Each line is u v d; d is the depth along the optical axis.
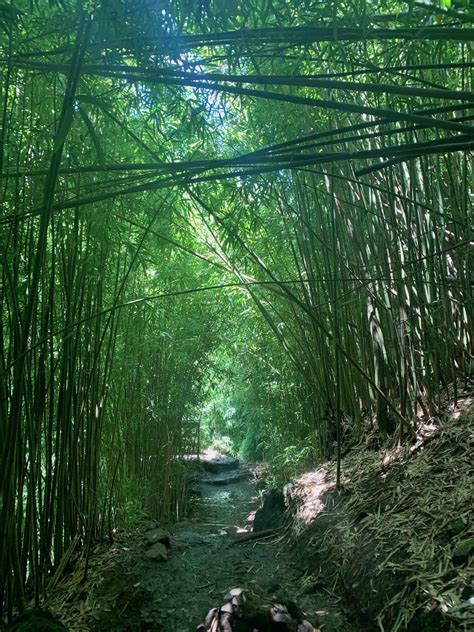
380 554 2.22
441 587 1.85
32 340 2.41
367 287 3.04
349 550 2.42
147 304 3.50
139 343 3.55
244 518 4.40
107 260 3.06
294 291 3.79
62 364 2.67
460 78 2.57
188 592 2.56
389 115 1.50
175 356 4.13
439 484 2.41
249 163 1.73
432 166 2.88
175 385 4.21
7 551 2.25
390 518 2.40
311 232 3.29
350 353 3.43
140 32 1.76
